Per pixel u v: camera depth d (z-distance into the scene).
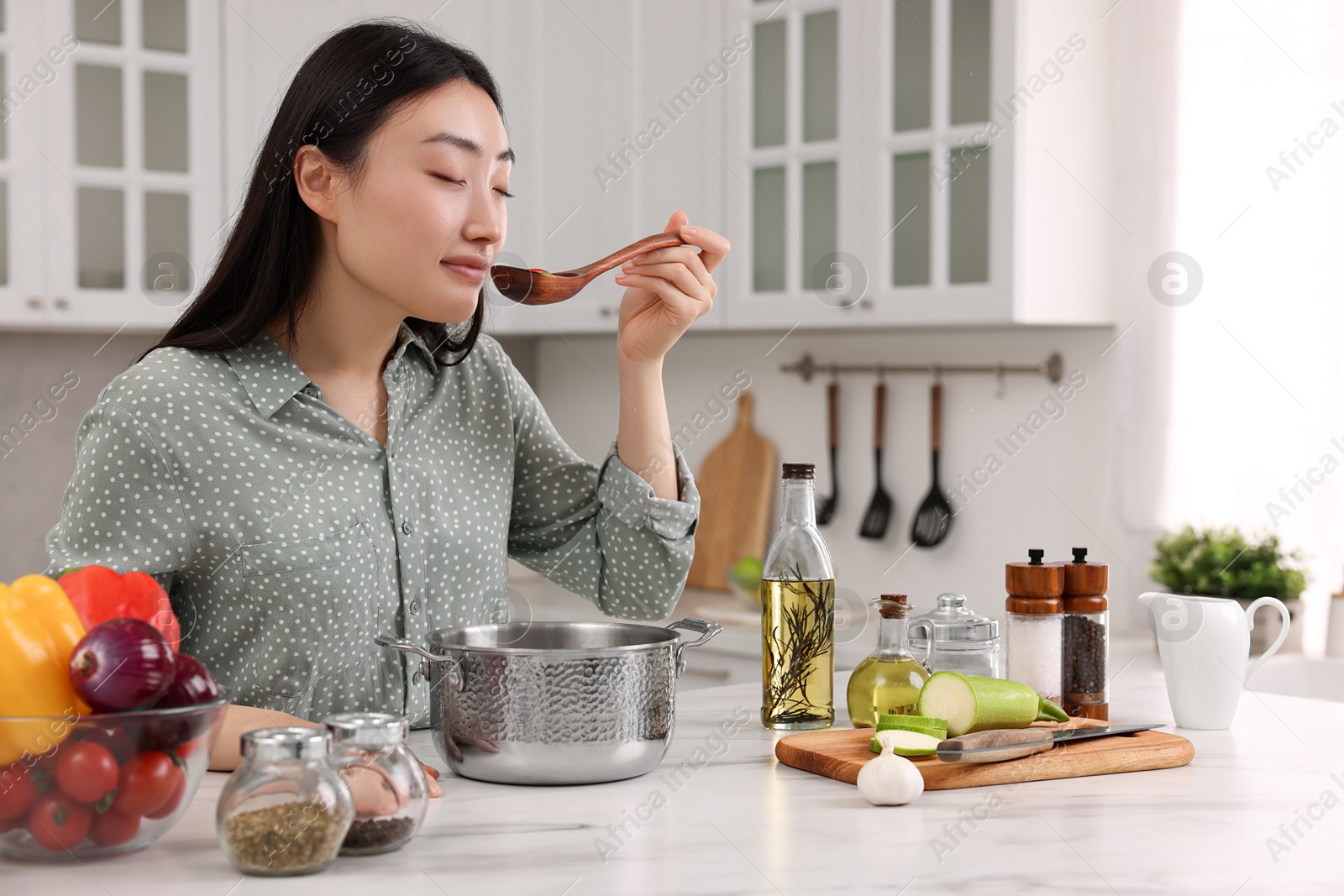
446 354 1.37
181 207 2.80
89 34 2.69
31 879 0.79
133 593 0.91
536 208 3.10
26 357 3.06
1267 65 2.46
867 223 2.58
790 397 3.19
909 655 1.25
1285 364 2.46
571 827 0.92
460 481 1.36
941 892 0.80
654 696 1.04
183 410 1.18
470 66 1.21
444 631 1.09
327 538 1.23
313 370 1.28
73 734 0.79
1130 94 2.59
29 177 2.66
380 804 0.84
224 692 0.86
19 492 3.07
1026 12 2.37
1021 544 2.77
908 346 2.96
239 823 0.80
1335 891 0.82
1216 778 1.10
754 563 3.04
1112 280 2.62
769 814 0.96
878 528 2.97
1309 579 2.40
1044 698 1.29
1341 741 1.25
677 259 1.31
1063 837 0.92
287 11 2.86
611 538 1.41
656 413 1.37
